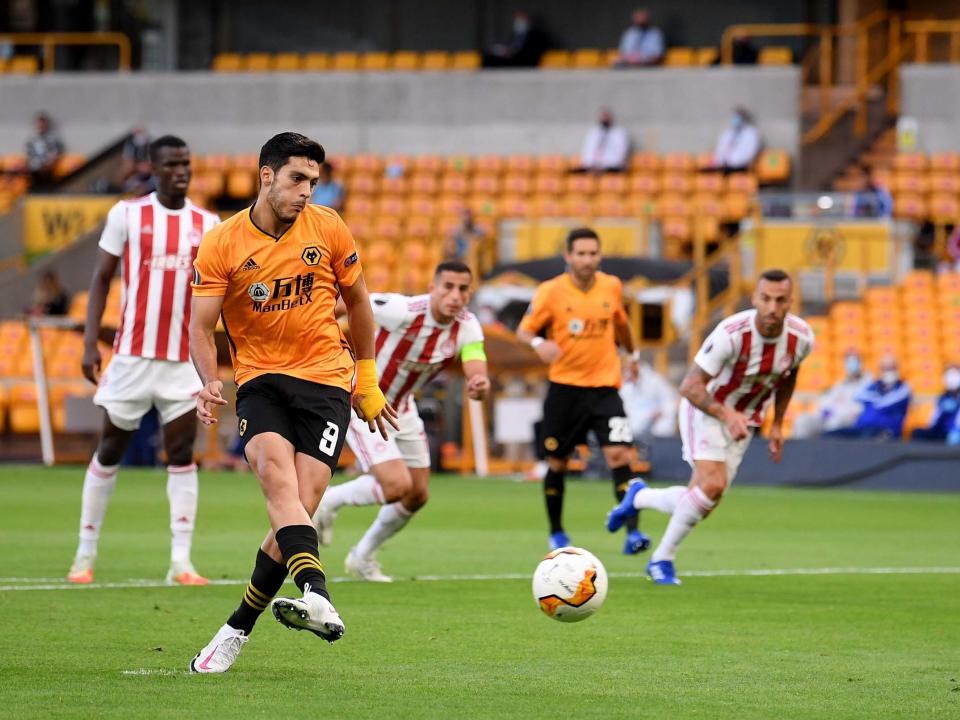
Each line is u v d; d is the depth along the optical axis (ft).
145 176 296.92
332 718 53.52
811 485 202.18
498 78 326.03
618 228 258.37
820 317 240.94
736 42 319.88
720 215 290.56
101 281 94.63
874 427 206.28
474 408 223.10
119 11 378.53
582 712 55.67
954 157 299.17
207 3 377.30
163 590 89.81
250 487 188.96
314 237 61.67
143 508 154.30
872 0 338.95
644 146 319.27
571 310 116.06
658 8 356.59
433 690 59.57
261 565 60.39
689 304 233.55
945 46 340.80
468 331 98.22
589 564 69.82
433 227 292.20
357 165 318.45
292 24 376.27
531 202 301.22
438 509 161.17
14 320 274.16
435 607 84.43
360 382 65.21
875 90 323.98
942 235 284.82
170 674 61.62
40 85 343.67
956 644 73.00
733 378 95.81
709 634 75.61
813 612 83.97
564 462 119.03
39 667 63.21
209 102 336.90
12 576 97.09
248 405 61.52
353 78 331.57
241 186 322.55
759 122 311.88
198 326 61.36
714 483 95.91
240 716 53.52
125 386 92.94
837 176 302.86
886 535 135.54
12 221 299.17
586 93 322.34
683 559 113.80
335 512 99.50
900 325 237.04
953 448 195.31
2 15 375.04
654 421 216.13
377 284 265.34
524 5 365.61
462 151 327.88
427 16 371.15
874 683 62.39
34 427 244.63
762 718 55.11
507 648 70.59
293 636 73.05
